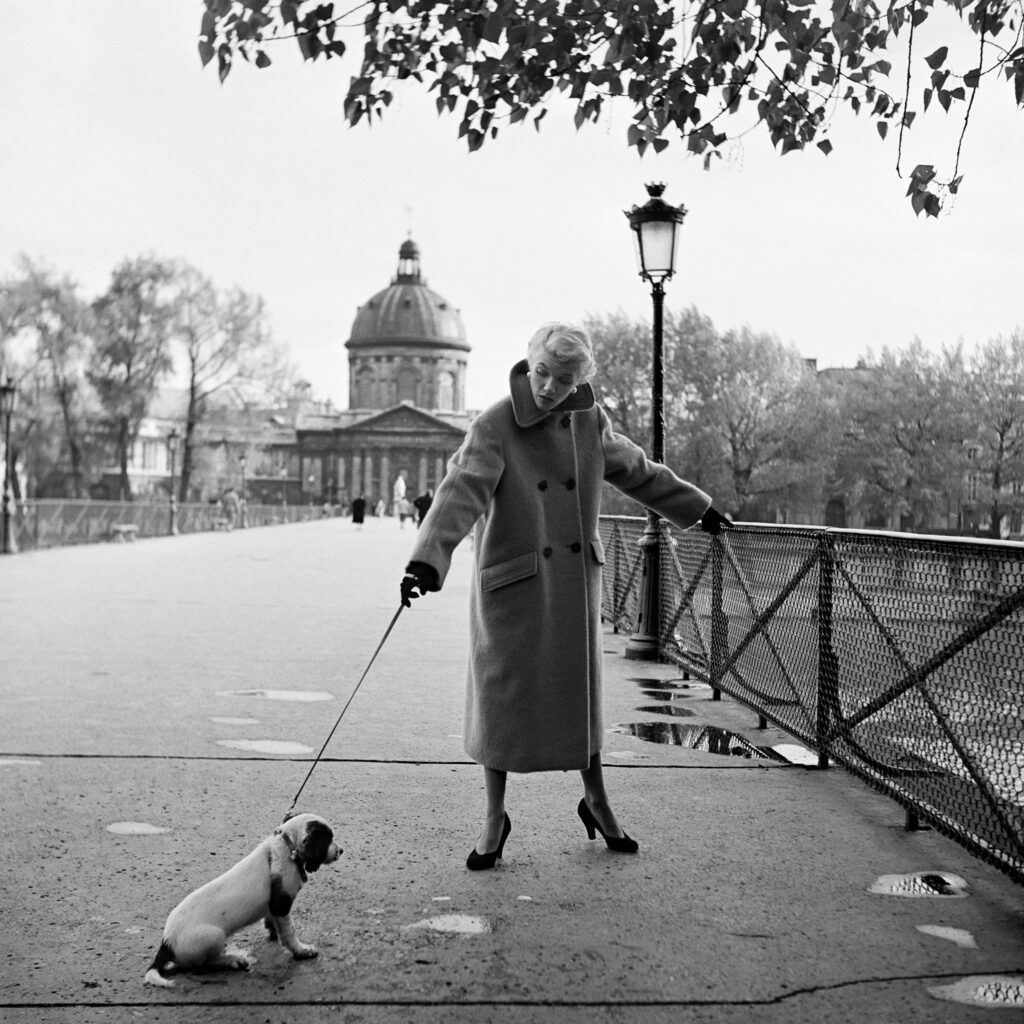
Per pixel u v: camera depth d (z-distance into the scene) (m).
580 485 4.66
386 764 6.39
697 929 3.96
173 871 4.50
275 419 74.75
